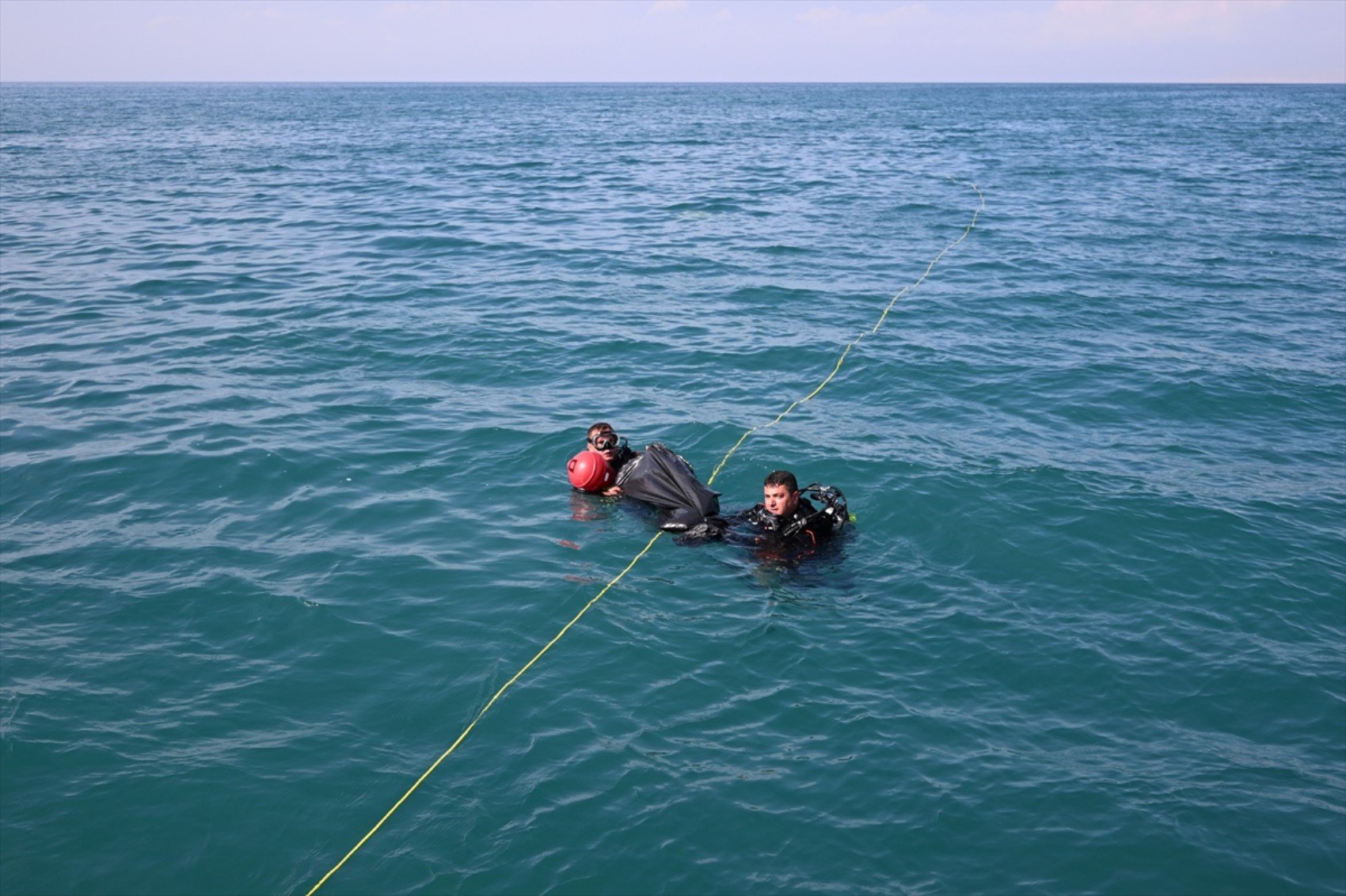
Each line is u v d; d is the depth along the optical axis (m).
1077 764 5.12
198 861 4.51
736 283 15.55
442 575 6.82
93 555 7.14
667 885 4.35
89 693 5.61
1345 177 31.77
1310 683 5.85
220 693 5.63
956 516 7.78
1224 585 6.91
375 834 4.64
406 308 13.89
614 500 7.92
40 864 4.49
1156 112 85.38
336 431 9.43
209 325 12.99
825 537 7.29
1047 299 14.83
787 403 10.33
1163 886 4.39
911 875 4.42
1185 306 14.61
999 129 58.47
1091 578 6.96
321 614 6.37
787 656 5.93
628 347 12.12
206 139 47.56
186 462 8.69
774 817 4.71
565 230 20.27
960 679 5.77
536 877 4.39
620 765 5.03
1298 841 4.65
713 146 43.97
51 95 155.88
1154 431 9.80
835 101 121.94
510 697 5.55
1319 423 10.10
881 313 13.95
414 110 88.38
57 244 18.64
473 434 9.35
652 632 6.16
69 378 10.93
